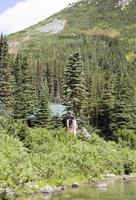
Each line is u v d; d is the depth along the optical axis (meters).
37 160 45.38
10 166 38.75
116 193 39.66
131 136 75.62
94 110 97.31
